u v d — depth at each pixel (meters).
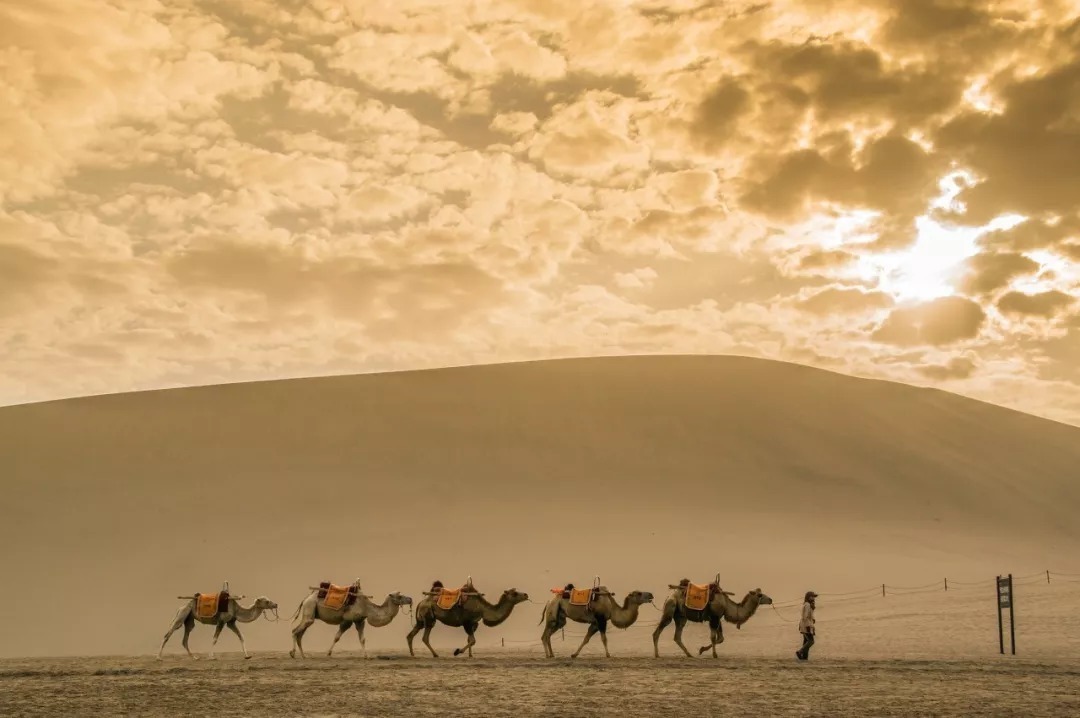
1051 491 81.25
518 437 76.19
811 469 77.38
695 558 57.88
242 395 79.00
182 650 43.78
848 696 19.61
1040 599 39.16
